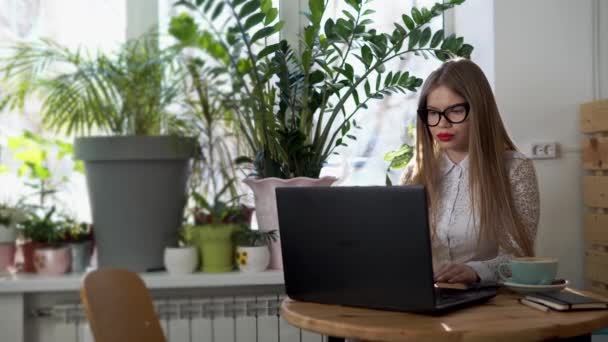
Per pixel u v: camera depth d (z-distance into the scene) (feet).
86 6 10.17
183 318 9.25
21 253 9.86
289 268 5.43
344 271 5.11
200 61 9.39
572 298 5.13
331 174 10.62
